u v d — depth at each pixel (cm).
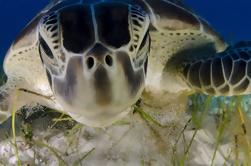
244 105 42
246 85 30
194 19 36
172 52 36
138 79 25
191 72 33
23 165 35
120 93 23
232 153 33
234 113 35
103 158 34
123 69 24
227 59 31
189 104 39
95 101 23
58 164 34
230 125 35
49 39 25
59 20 25
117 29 24
